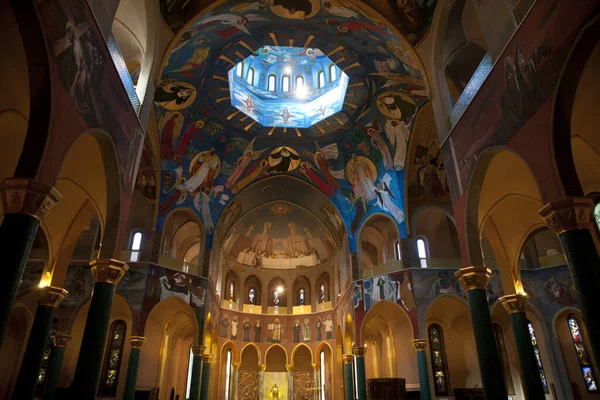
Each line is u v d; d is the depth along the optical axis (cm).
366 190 2666
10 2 783
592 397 2203
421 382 2166
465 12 1538
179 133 2362
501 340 2616
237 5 1705
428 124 2262
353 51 2020
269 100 2706
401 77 1997
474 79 1333
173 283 2358
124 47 1644
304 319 3547
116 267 1229
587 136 1227
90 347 1124
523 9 1073
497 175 1405
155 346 2608
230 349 3381
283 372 3494
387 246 2941
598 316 809
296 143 2695
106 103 1117
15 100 1130
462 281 1337
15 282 761
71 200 1542
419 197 2495
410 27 1650
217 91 2266
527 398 1469
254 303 3600
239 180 2788
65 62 898
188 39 1777
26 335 2331
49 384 1967
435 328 2616
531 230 1625
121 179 1241
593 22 824
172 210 2488
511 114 1095
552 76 934
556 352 2334
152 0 1445
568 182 907
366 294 2522
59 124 875
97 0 1062
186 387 2989
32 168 816
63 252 1616
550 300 2417
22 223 796
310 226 3478
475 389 2356
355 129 2516
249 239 3562
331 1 1705
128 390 2028
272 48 2733
